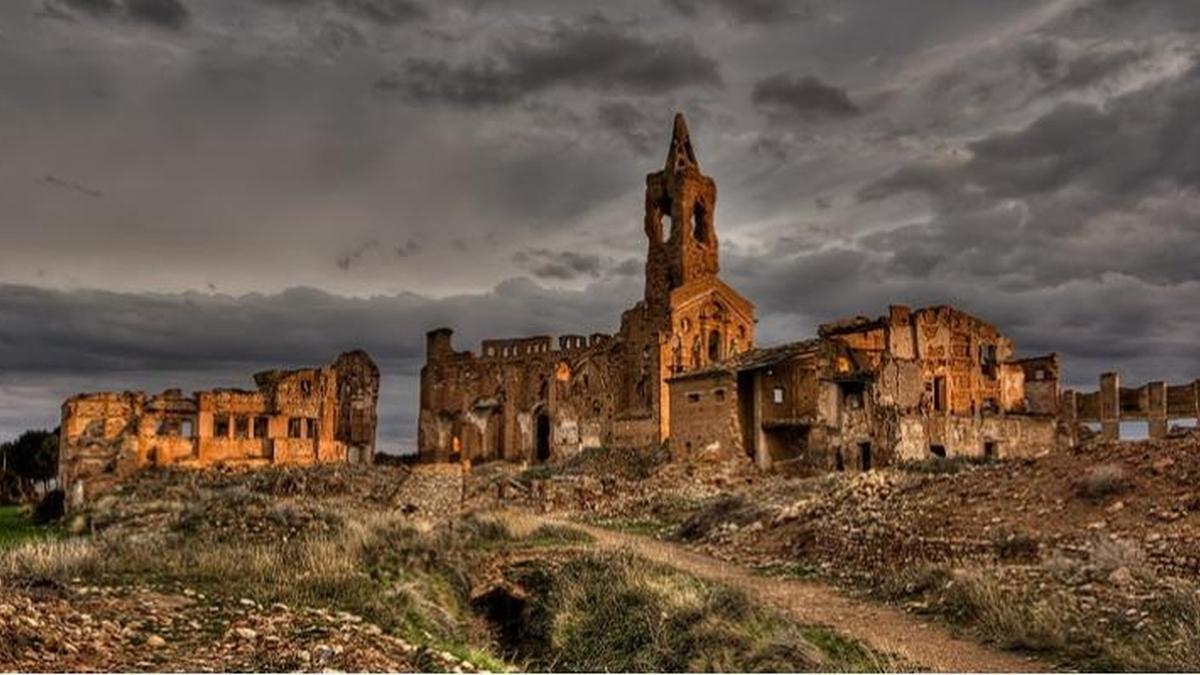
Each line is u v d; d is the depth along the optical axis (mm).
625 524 47062
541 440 101875
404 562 28062
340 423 100250
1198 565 21781
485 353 108250
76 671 13023
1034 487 30125
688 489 55281
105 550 24875
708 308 90875
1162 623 18781
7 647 13414
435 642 19641
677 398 67562
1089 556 23812
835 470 60750
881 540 29766
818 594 26781
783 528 35812
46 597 17469
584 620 24953
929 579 25188
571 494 55594
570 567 29000
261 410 78562
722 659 20359
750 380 65688
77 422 69688
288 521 33688
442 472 64812
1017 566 24578
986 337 81500
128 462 68938
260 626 16953
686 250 94250
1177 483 26859
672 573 28203
